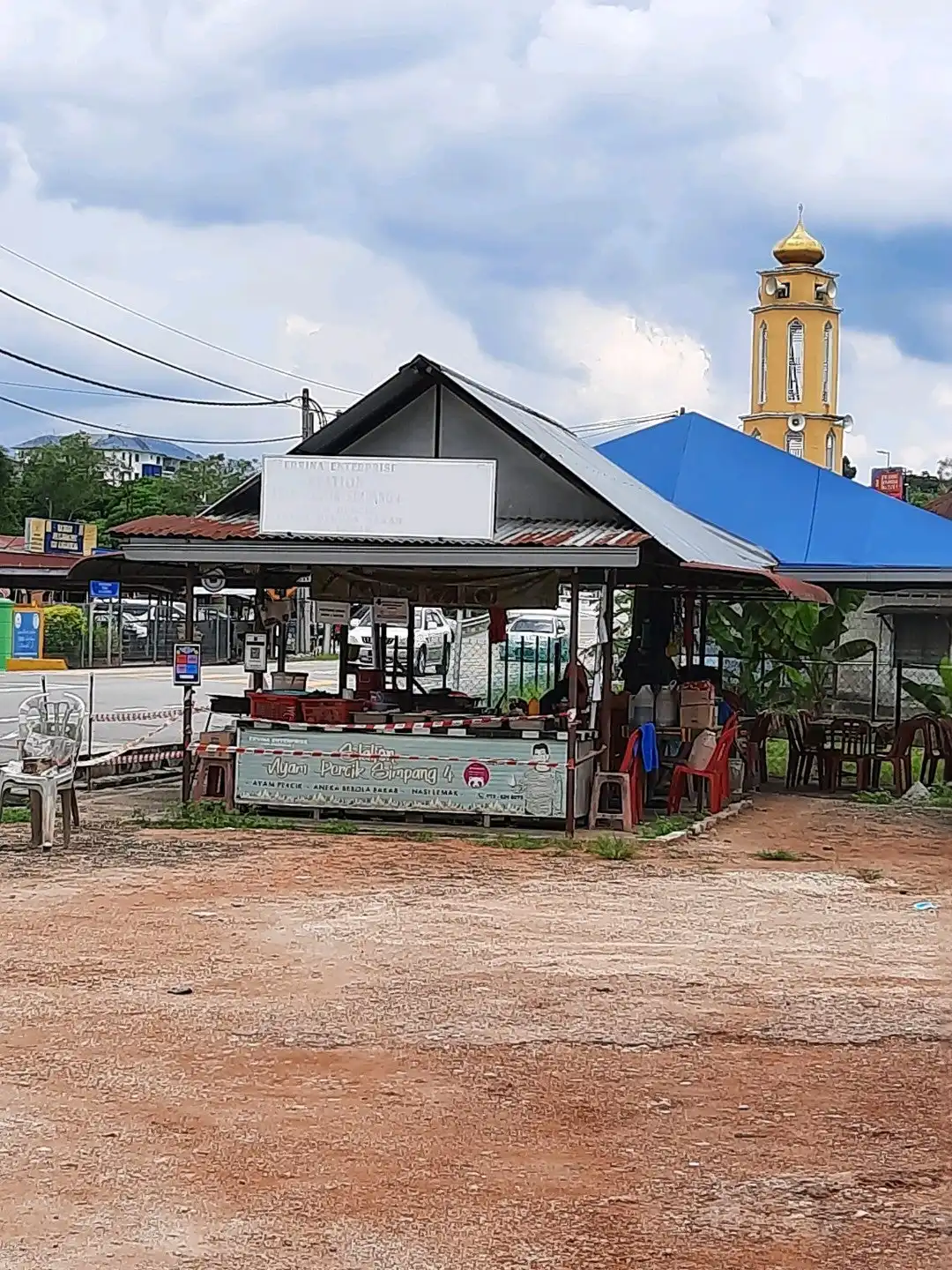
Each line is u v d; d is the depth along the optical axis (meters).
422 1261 4.91
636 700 17.39
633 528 15.63
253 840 14.17
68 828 13.73
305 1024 7.76
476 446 16.73
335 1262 4.89
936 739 20.59
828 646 25.06
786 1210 5.37
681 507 24.39
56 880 11.90
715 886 12.40
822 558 23.53
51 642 46.66
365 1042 7.45
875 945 10.09
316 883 12.02
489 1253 4.97
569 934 10.23
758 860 14.01
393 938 9.95
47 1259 4.87
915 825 17.02
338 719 15.73
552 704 17.34
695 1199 5.46
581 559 14.30
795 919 11.01
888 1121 6.38
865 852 14.77
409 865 12.99
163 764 19.88
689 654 20.66
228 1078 6.84
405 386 16.56
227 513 17.12
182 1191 5.47
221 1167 5.71
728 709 18.94
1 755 20.77
